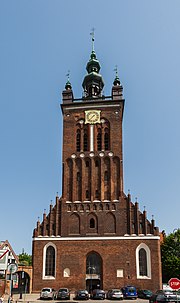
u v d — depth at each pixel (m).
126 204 67.62
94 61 89.50
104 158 72.44
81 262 63.69
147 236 64.31
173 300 40.41
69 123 76.62
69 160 73.31
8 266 23.06
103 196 69.19
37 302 49.81
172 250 91.44
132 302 49.50
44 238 66.00
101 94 86.50
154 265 62.25
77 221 67.31
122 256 63.41
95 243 64.81
